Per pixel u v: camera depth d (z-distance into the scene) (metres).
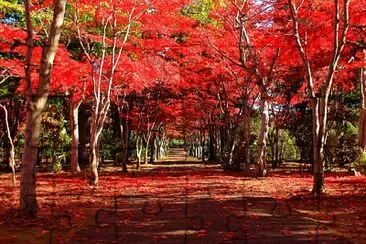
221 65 23.19
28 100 10.25
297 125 33.09
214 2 20.86
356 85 29.70
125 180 21.14
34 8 17.36
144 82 20.78
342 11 15.35
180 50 21.62
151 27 19.50
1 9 20.70
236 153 28.89
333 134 28.39
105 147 37.72
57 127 29.41
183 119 45.44
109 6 17.72
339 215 11.11
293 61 19.55
